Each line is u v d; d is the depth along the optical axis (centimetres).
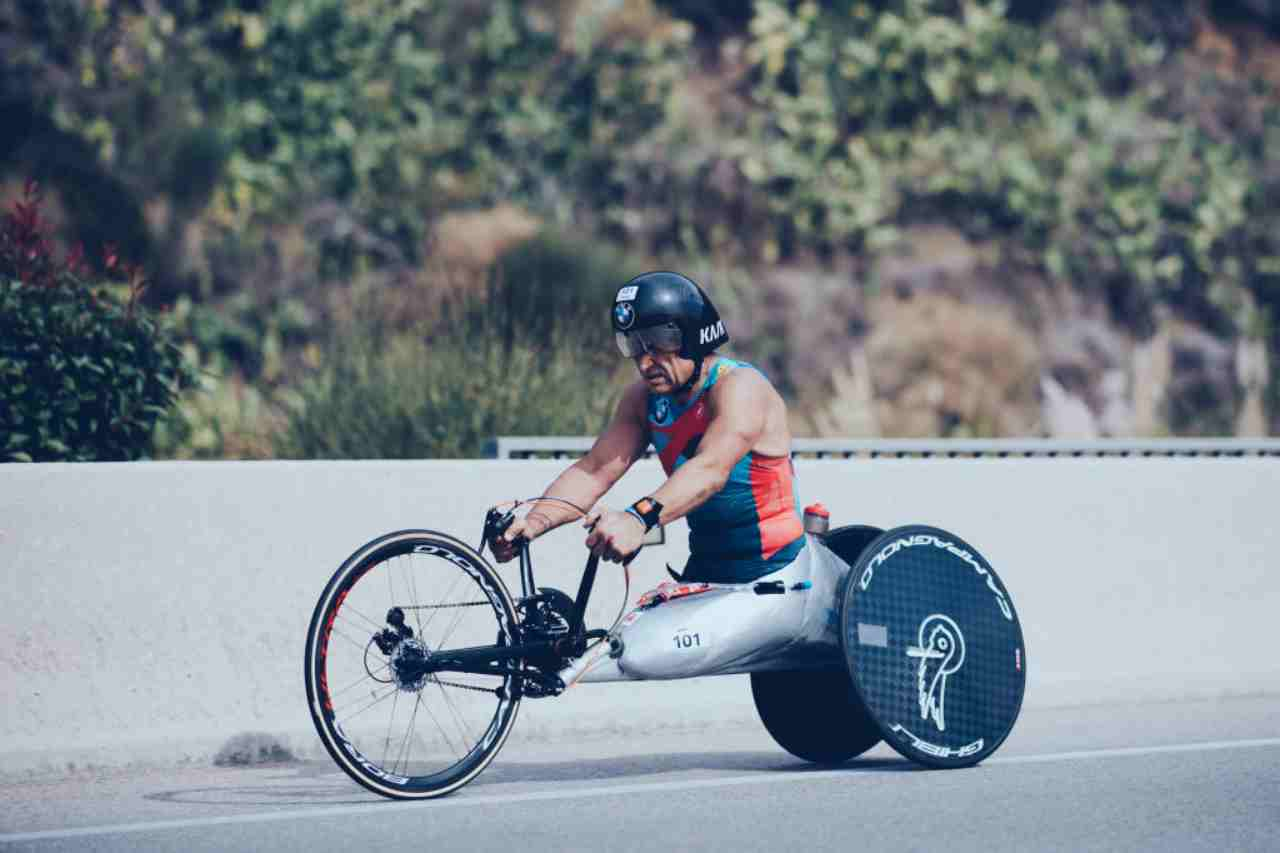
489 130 3666
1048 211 3981
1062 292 3934
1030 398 3644
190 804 1220
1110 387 3794
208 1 3528
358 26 3619
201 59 3481
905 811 1182
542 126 3700
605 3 3881
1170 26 4438
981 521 1719
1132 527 1783
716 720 1586
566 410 2217
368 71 3594
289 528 1433
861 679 1298
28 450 1723
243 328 3250
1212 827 1138
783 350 3616
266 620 1418
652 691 1577
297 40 3547
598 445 1313
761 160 3822
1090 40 4297
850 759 1415
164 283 3269
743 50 4012
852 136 3950
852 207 3838
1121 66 4300
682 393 1268
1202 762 1385
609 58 3806
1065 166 4047
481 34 3738
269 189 3419
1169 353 3922
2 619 1326
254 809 1198
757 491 1274
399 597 1464
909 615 1325
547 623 1259
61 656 1343
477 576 1249
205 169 3375
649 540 1252
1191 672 1788
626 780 1312
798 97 3950
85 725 1346
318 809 1193
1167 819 1161
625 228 3669
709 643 1262
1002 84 4094
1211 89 4353
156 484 1387
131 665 1368
